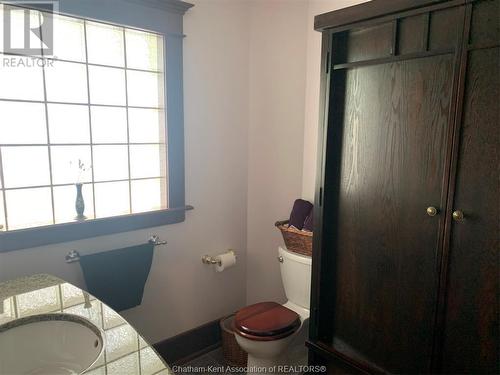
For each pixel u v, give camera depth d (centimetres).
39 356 114
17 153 158
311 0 221
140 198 197
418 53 126
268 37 225
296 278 207
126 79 184
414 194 133
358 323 158
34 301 124
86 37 169
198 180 215
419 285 135
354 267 157
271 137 233
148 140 196
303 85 229
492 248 114
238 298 248
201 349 232
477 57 113
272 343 180
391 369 147
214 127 218
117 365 88
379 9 132
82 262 169
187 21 198
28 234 158
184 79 201
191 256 219
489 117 112
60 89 165
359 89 146
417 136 130
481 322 119
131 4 173
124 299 184
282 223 224
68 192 173
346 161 155
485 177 114
